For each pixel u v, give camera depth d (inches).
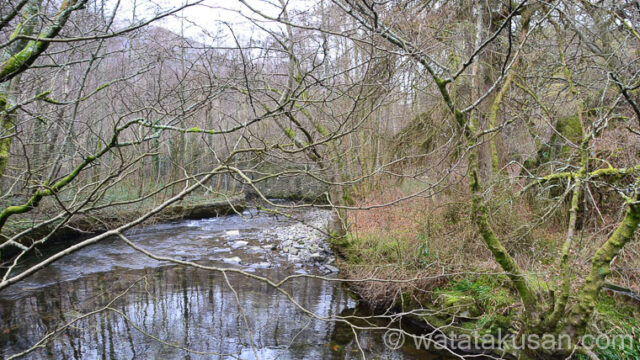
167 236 531.8
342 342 251.1
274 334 260.7
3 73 104.3
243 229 589.6
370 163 372.5
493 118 229.9
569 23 261.0
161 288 339.0
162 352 233.8
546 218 265.0
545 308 191.9
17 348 231.5
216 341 249.1
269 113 117.3
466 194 295.9
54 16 112.8
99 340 245.8
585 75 288.0
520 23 297.9
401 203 353.7
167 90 150.7
